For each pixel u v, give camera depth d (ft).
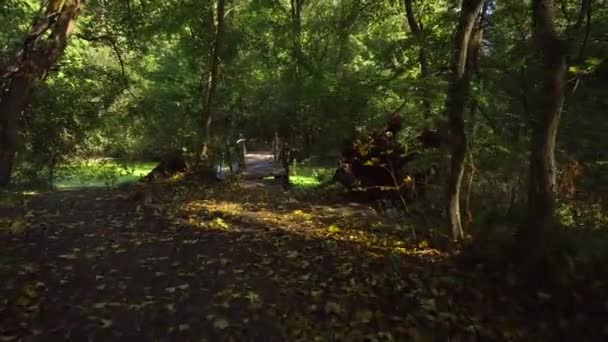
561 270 13.93
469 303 14.03
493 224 17.28
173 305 13.80
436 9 35.94
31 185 37.88
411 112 22.11
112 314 13.14
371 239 21.47
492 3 21.86
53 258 17.19
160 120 48.19
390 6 45.85
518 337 12.55
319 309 13.84
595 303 13.07
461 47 17.61
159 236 21.01
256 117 52.85
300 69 46.98
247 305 13.98
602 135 21.20
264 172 55.57
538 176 14.47
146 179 44.91
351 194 33.65
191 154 47.70
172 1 44.96
